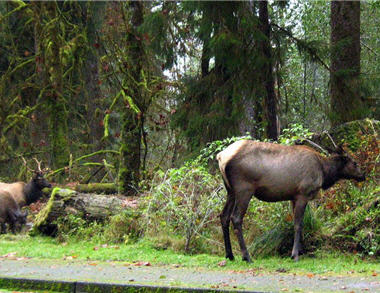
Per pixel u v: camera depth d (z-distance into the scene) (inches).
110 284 259.6
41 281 268.5
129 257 342.3
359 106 583.5
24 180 768.9
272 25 614.5
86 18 852.6
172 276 282.8
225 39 531.8
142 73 621.3
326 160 335.3
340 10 619.2
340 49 586.2
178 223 386.0
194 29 616.7
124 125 569.6
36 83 844.6
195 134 595.8
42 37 743.7
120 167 568.4
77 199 421.7
